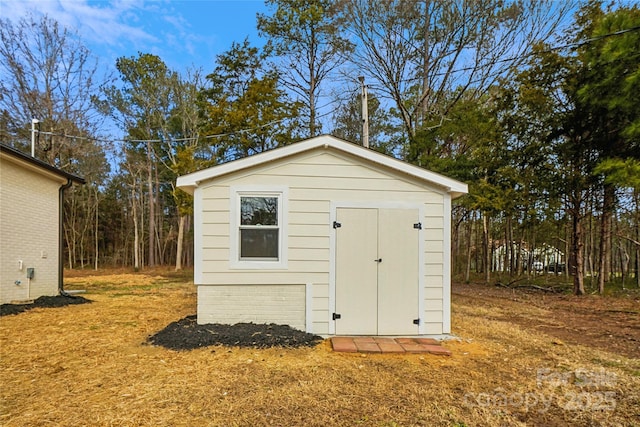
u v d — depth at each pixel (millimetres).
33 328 5863
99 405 3047
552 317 7500
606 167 8172
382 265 5457
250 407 3045
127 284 13266
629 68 8180
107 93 21016
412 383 3633
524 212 12195
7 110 15766
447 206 5566
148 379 3633
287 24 17031
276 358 4301
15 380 3611
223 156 16609
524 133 12156
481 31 14391
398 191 5527
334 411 2998
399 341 5066
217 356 4328
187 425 2740
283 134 15422
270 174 5422
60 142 16828
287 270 5363
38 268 8875
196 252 5316
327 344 4930
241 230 5422
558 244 16734
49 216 9289
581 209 11898
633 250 15633
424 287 5484
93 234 25172
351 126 19375
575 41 10742
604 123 10242
